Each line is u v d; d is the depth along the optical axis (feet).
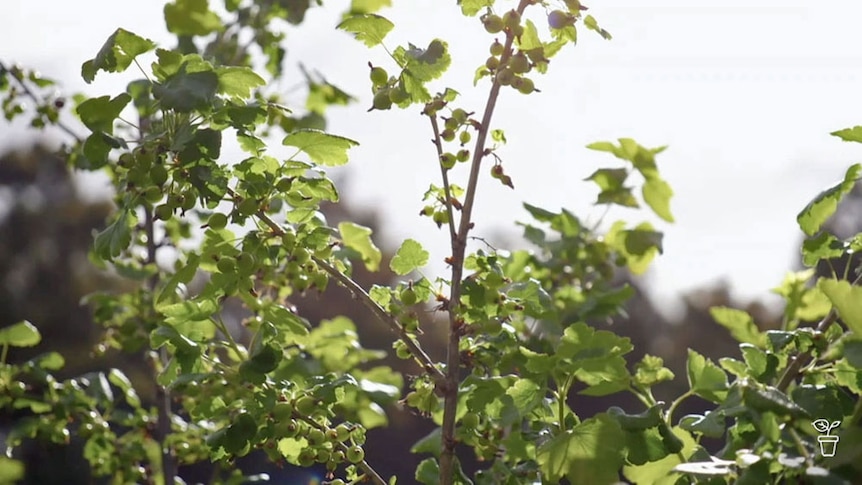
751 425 8.95
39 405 14.46
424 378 9.92
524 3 8.84
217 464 14.93
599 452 8.71
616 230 15.58
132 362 32.22
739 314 12.20
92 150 9.14
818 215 10.33
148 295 15.53
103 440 14.69
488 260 9.85
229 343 10.52
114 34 8.95
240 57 17.37
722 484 8.73
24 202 50.44
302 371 12.17
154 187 8.95
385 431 23.58
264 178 9.17
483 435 10.53
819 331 9.76
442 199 9.40
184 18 16.97
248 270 9.11
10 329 14.65
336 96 17.66
